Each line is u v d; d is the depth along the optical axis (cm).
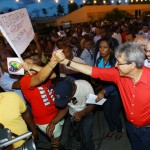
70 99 248
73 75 355
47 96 262
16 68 261
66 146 310
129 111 228
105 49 346
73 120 271
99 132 416
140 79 207
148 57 281
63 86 240
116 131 396
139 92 211
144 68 210
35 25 1867
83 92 258
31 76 250
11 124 210
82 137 281
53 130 259
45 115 266
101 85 381
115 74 228
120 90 230
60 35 957
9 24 270
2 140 121
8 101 208
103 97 305
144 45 293
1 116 205
